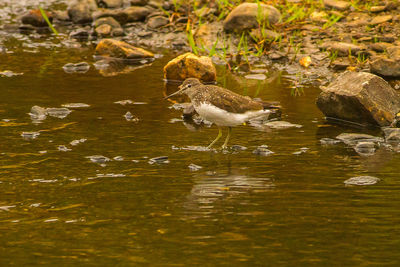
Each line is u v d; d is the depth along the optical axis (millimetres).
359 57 19875
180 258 7910
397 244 8273
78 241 8430
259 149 12430
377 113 14289
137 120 14898
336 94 14602
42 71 19797
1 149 12609
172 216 9242
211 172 11281
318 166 11555
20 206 9688
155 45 23578
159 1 27234
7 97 16750
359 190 10250
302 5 24250
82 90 17672
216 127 14414
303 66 20109
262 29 21703
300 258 7898
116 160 11984
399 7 23781
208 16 24938
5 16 27703
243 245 8273
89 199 9961
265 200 9859
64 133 13773
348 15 23859
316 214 9281
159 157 11992
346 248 8172
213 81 18703
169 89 17953
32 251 8148
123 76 19406
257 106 12711
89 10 26625
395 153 12352
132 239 8477
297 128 14266
